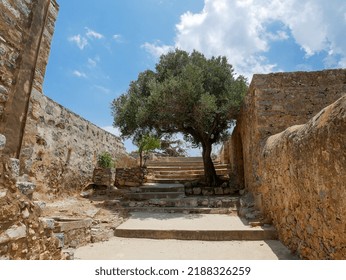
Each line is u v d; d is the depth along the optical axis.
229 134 10.73
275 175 4.77
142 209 6.84
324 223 2.95
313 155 3.11
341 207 2.57
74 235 4.38
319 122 3.02
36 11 3.03
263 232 4.78
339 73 6.38
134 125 9.30
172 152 20.19
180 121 8.60
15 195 2.28
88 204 7.14
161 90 8.00
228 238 4.80
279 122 6.23
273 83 6.46
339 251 2.66
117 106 9.93
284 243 4.36
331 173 2.72
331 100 6.23
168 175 11.33
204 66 9.40
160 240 4.84
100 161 10.23
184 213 6.59
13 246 2.17
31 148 3.37
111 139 11.99
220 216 6.22
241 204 6.73
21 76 2.78
